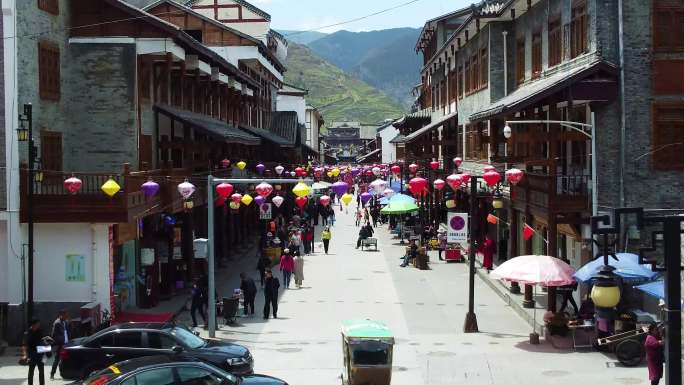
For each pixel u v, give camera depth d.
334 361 22.20
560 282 22.86
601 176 25.05
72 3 28.78
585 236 26.09
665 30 24.53
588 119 25.92
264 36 64.94
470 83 44.34
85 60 28.89
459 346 23.78
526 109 30.33
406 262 42.50
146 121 30.41
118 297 27.39
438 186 39.22
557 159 27.55
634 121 24.64
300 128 71.75
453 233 34.00
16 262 24.70
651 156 24.64
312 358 22.58
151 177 26.17
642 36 24.50
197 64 33.91
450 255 43.84
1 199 24.52
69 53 28.77
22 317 24.72
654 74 24.52
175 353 16.91
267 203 44.06
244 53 56.66
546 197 25.84
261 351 23.52
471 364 21.45
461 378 20.03
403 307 30.73
